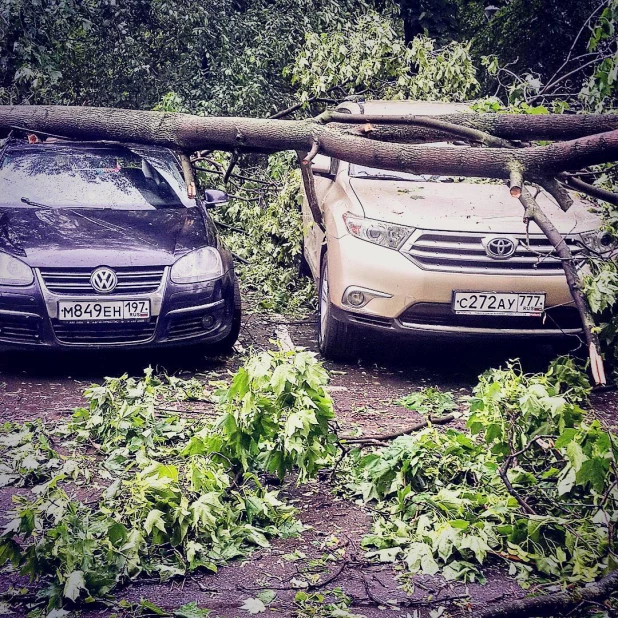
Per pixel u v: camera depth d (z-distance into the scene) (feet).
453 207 20.95
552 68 62.75
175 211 22.47
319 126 19.72
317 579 11.61
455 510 12.74
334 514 13.66
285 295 28.76
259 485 13.52
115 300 19.54
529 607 10.53
